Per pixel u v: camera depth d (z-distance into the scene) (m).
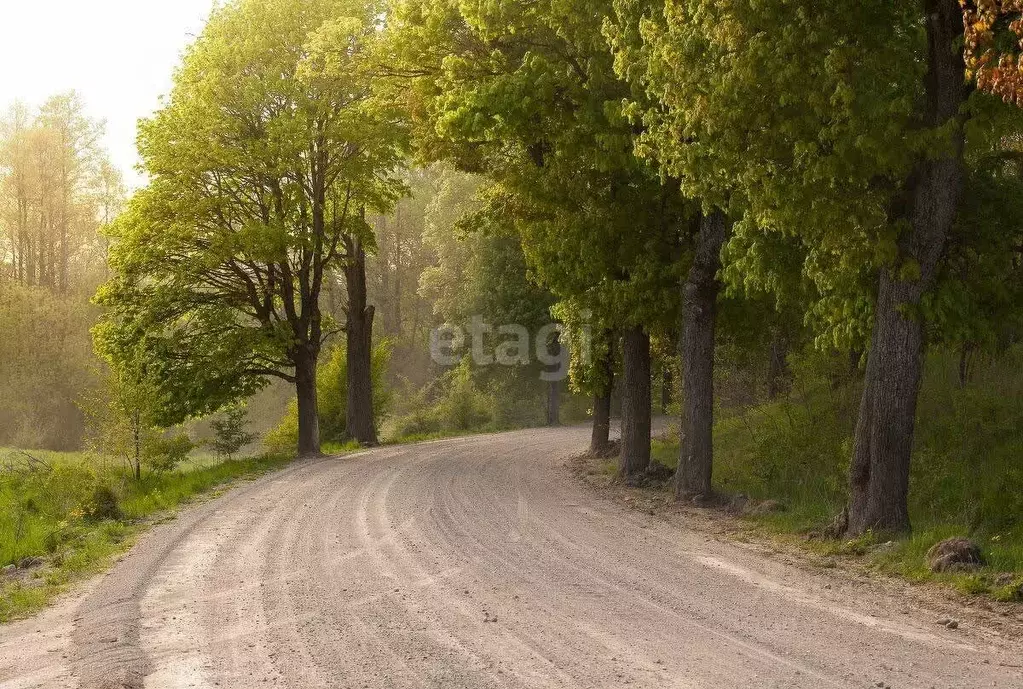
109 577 11.97
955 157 12.30
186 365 31.64
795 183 12.44
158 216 31.53
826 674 7.03
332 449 36.25
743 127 12.71
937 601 9.62
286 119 30.94
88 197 64.38
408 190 35.47
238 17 32.16
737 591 10.16
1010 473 13.95
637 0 15.67
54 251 63.59
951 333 13.48
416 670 7.32
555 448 35.56
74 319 56.34
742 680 6.90
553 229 21.89
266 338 31.72
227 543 14.05
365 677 7.17
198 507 19.12
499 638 8.23
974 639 8.09
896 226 12.61
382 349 48.38
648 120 14.67
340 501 18.61
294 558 12.51
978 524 12.80
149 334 31.78
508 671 7.23
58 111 63.50
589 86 19.05
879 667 7.21
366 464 27.58
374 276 88.06
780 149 12.76
